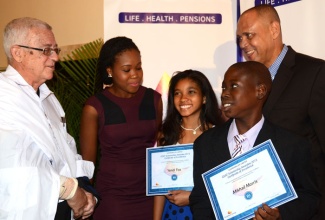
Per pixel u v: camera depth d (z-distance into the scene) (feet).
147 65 12.64
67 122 12.07
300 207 6.06
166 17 12.60
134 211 9.21
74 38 14.79
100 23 14.30
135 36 12.64
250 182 5.92
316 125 7.85
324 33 10.55
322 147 7.82
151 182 8.30
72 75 12.51
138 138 9.39
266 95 6.55
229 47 12.62
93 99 9.46
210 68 12.65
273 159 5.90
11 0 15.87
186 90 8.75
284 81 8.14
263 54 8.48
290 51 8.47
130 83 9.14
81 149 9.39
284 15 11.21
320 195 6.40
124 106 9.41
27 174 6.49
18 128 6.70
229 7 12.59
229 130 6.77
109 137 9.30
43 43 7.22
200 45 12.64
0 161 6.48
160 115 9.74
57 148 7.34
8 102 6.81
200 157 6.82
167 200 8.66
